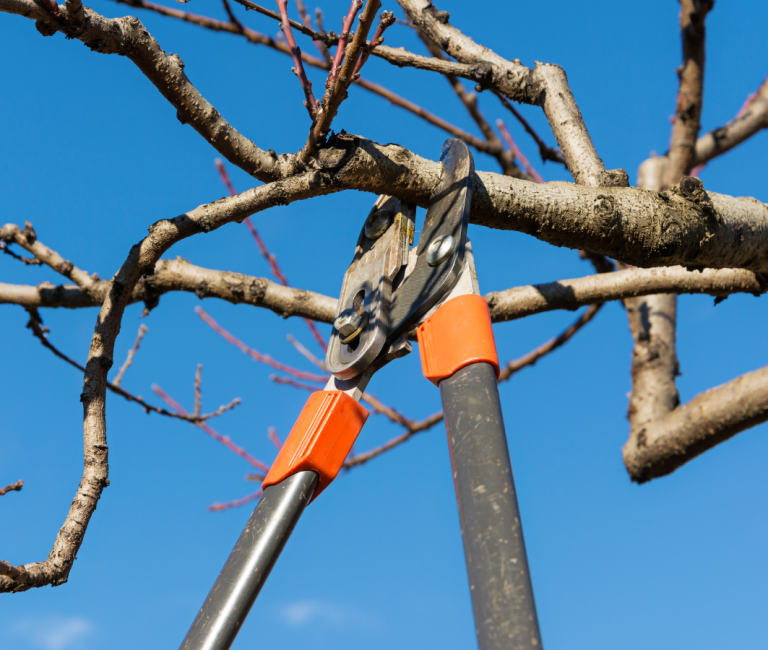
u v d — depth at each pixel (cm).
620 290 266
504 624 90
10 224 276
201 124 160
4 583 127
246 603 118
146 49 153
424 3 247
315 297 276
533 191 177
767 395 275
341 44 154
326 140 161
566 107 223
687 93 328
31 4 139
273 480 133
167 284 269
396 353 143
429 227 153
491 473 105
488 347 125
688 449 297
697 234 190
